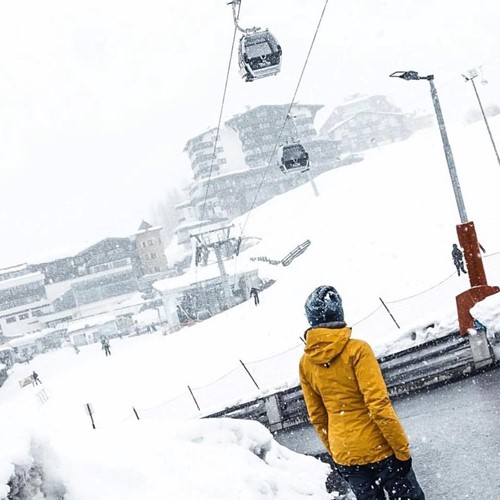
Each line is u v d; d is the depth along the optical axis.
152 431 5.04
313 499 4.64
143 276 93.94
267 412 7.58
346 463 3.03
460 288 19.67
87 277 91.62
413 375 6.75
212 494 3.88
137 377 30.08
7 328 89.62
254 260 58.50
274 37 16.25
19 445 3.09
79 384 35.44
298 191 90.06
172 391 23.08
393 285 27.86
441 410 5.74
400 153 81.69
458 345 6.56
